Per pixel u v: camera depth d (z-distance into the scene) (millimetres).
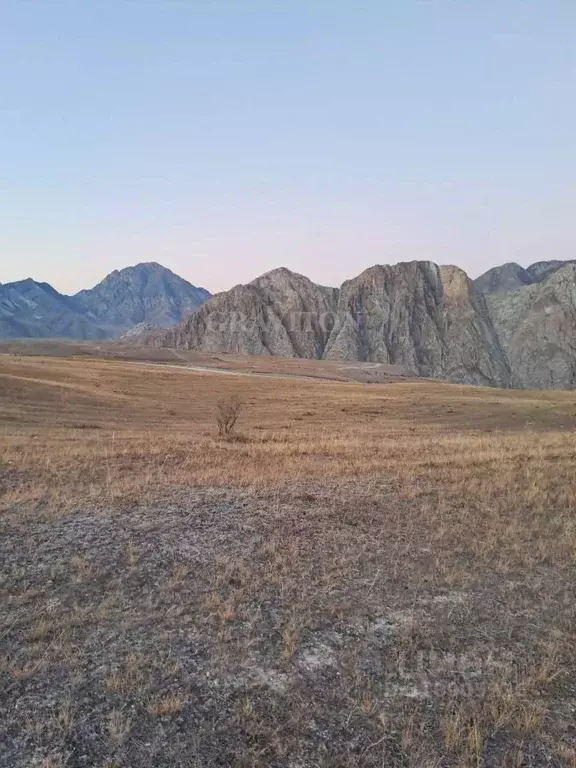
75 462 13883
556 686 5332
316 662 5496
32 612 6145
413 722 4734
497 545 8961
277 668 5355
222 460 14961
